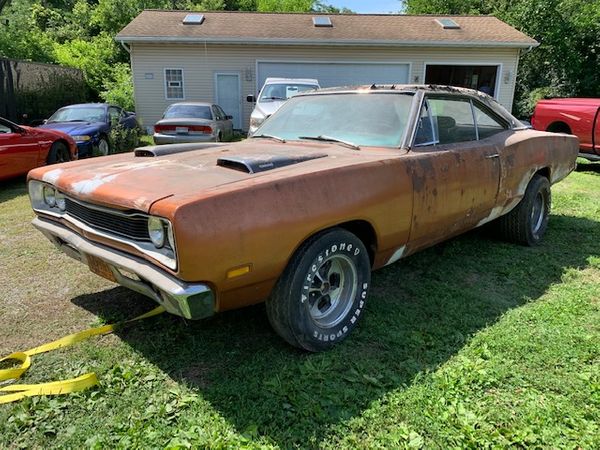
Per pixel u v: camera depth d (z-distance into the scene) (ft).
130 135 39.55
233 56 55.67
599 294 11.82
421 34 57.57
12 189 25.14
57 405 7.61
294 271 8.29
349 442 6.88
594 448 6.70
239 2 121.49
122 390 8.05
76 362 8.87
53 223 10.02
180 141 36.58
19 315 10.78
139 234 7.78
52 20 116.06
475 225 13.07
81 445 6.85
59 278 12.92
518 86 69.56
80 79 62.44
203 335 9.80
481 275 13.21
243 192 7.45
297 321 8.52
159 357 9.04
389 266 13.79
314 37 55.06
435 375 8.36
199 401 7.72
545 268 13.70
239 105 57.47
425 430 7.09
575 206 21.17
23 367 8.50
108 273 8.66
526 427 7.09
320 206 8.32
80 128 33.27
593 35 64.39
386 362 8.86
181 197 7.16
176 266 6.97
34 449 6.78
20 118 47.98
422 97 11.44
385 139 11.09
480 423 7.20
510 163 13.44
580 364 8.71
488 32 59.21
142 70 55.62
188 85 56.44
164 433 7.02
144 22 57.82
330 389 8.00
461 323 10.34
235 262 7.31
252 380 8.26
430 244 11.64
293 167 8.96
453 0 90.63
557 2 65.16
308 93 13.61
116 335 9.84
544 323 10.23
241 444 6.81
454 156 11.43
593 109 28.96
